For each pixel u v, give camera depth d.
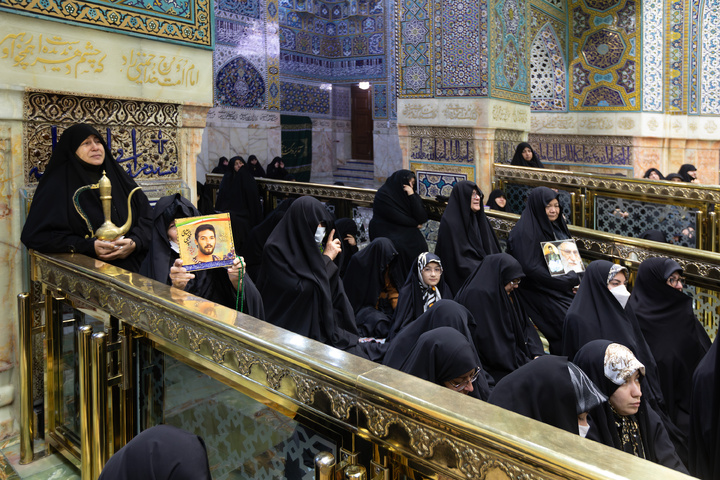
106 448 1.74
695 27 7.32
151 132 2.88
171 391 1.59
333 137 11.81
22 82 2.31
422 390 1.00
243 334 1.29
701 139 7.48
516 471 0.84
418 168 6.36
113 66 2.63
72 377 2.02
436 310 2.20
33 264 2.22
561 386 1.49
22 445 2.11
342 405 1.09
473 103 5.83
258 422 1.31
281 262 2.56
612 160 7.97
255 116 8.99
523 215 3.56
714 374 1.83
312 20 11.05
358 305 3.38
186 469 0.88
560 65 8.16
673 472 0.74
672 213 4.47
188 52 2.96
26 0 2.29
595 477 0.75
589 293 2.57
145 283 1.70
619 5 7.64
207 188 6.75
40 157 2.42
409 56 6.25
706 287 2.76
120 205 2.43
